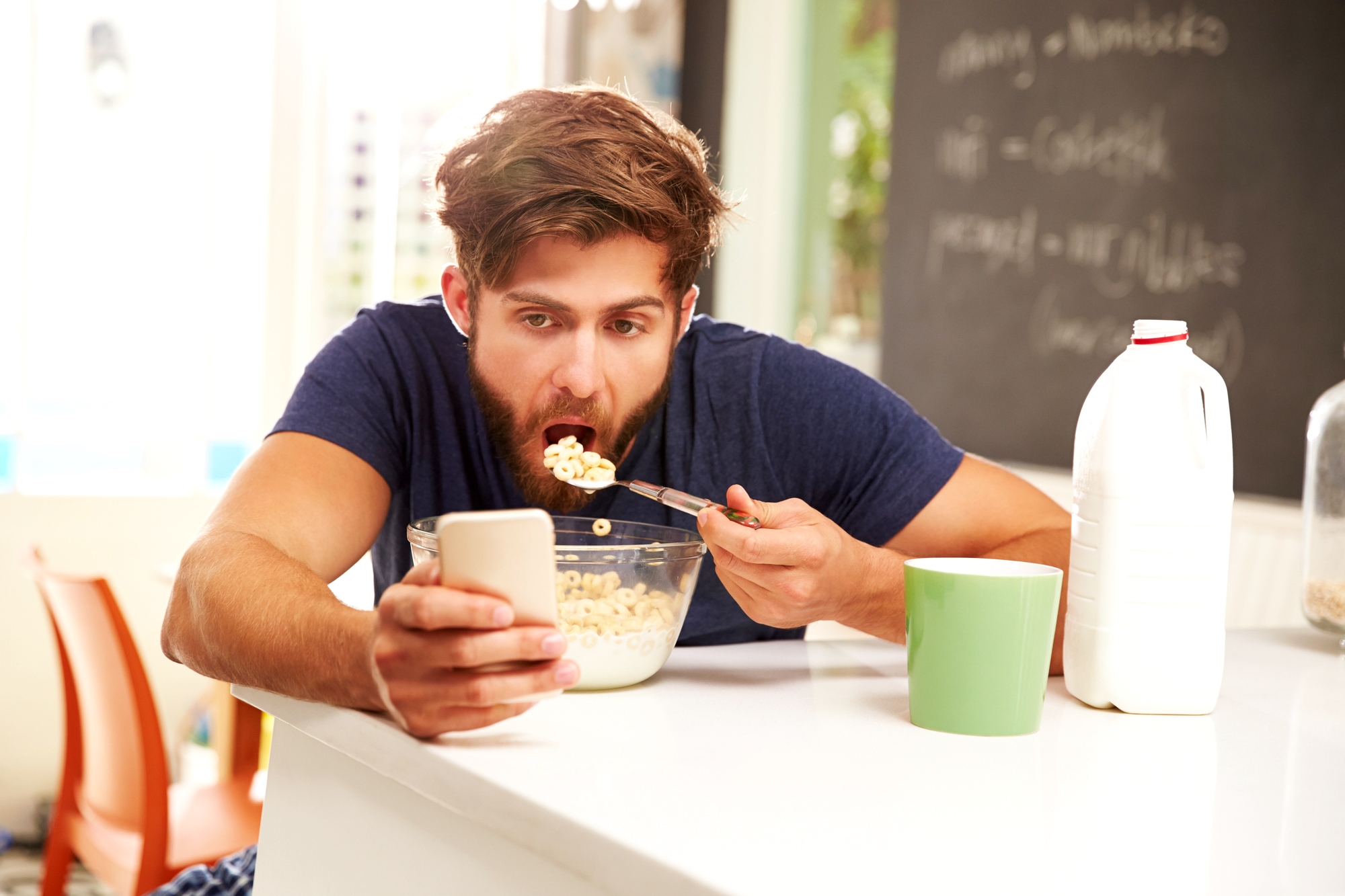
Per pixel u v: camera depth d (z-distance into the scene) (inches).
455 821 27.1
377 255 127.5
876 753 28.4
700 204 40.3
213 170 118.7
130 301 117.5
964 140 121.6
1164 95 100.3
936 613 30.4
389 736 28.4
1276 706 34.6
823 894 20.0
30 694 113.4
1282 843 23.1
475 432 47.2
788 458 48.2
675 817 23.5
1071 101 109.2
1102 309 106.0
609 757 27.3
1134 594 32.7
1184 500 32.4
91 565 115.6
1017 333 115.0
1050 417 111.3
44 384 115.0
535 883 24.8
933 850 22.1
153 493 117.5
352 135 125.7
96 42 114.6
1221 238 95.6
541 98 39.9
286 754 34.0
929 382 126.2
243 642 31.7
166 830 69.0
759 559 34.0
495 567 26.7
